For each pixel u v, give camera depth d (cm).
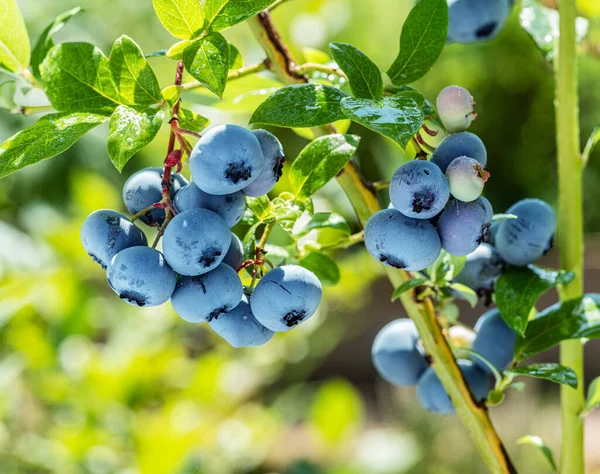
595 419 197
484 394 59
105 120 52
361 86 52
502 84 241
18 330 105
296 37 101
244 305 53
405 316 221
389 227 52
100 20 160
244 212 55
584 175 241
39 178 164
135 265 51
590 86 223
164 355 108
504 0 63
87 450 102
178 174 54
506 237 58
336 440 128
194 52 51
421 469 173
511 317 57
